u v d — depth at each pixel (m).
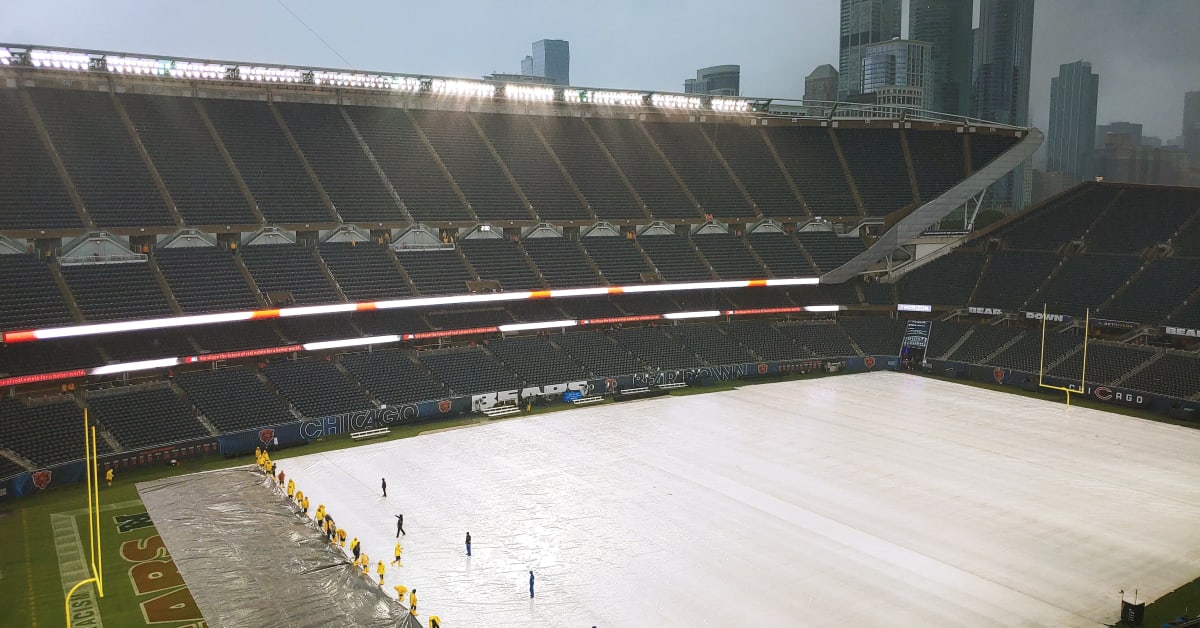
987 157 101.75
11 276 56.12
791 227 93.50
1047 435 60.69
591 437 59.84
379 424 62.28
